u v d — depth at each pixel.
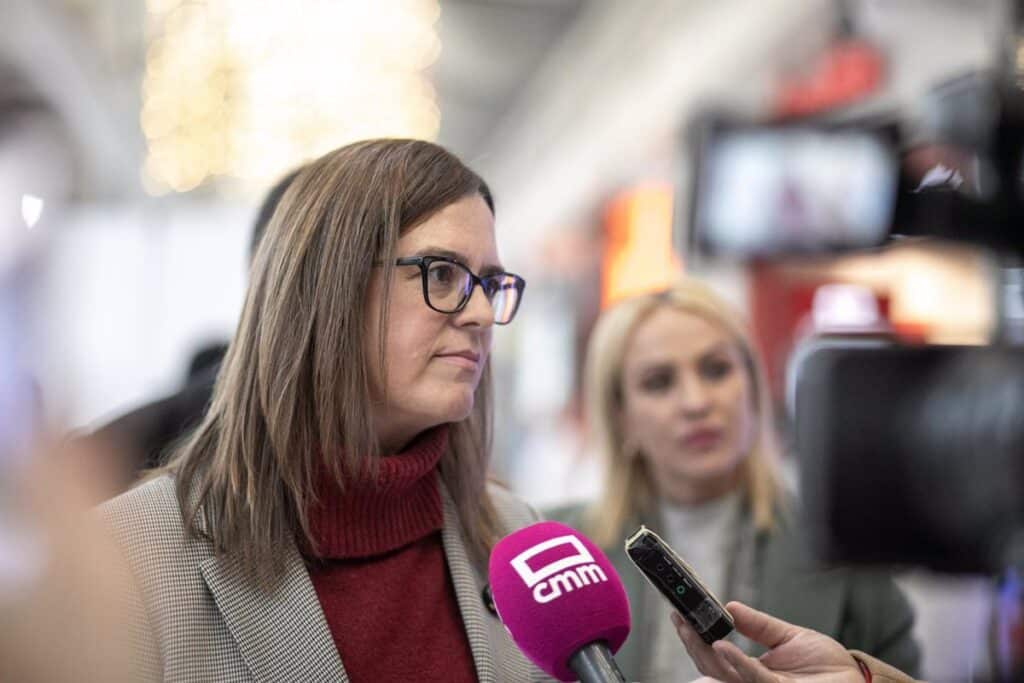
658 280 8.79
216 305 4.63
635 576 1.87
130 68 6.79
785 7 5.09
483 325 1.24
